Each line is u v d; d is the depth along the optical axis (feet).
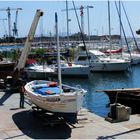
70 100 39.73
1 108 51.31
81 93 40.42
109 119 45.01
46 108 42.47
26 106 52.21
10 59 137.39
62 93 40.93
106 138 37.93
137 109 61.77
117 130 40.98
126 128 41.83
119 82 127.03
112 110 45.55
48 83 51.49
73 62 144.87
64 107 40.04
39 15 66.59
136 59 172.04
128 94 63.16
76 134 39.29
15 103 54.65
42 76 123.34
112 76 141.28
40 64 146.82
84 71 130.21
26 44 68.49
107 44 221.66
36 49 191.62
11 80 68.85
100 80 131.85
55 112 41.24
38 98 43.19
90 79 133.18
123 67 145.79
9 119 45.21
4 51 166.40
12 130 40.70
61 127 41.86
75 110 39.99
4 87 68.23
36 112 46.52
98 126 42.63
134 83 124.67
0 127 41.86
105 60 145.48
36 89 46.83
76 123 43.32
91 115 47.85
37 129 41.06
